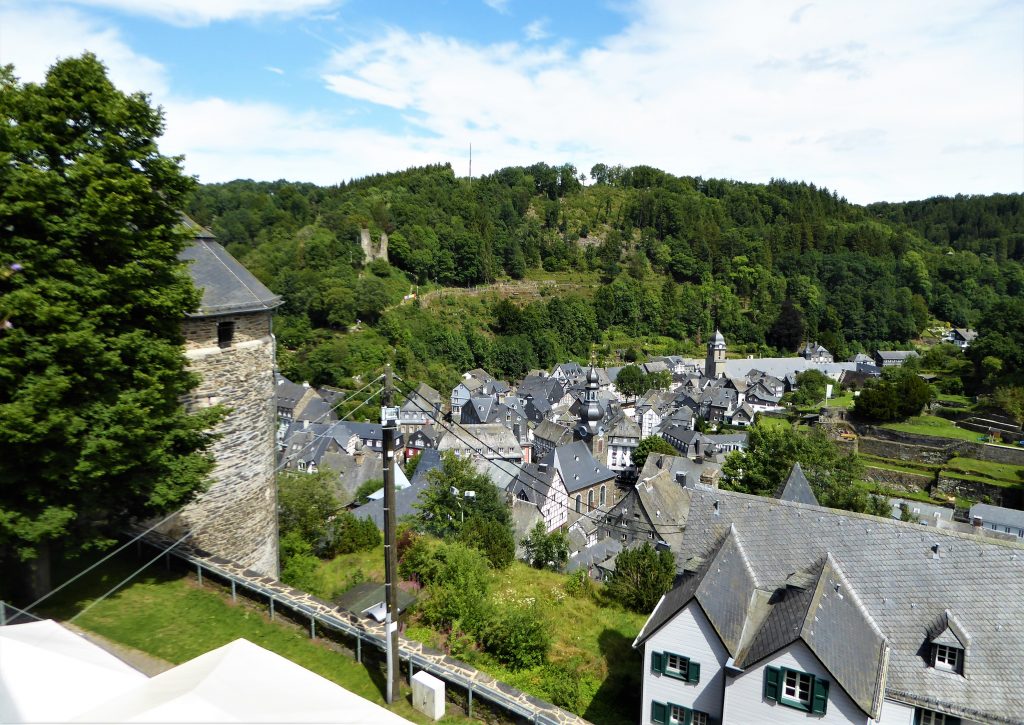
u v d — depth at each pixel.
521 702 16.62
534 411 132.50
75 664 11.91
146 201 18.36
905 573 22.91
